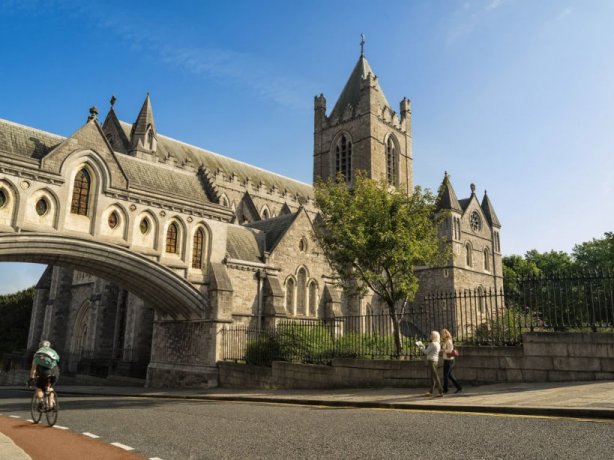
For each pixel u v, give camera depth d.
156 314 35.25
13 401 24.98
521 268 85.56
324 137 84.44
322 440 9.84
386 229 25.95
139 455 9.26
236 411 16.17
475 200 66.19
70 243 24.61
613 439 8.55
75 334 52.25
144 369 41.41
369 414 13.43
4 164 22.88
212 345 30.08
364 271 27.30
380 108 81.19
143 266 27.73
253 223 44.09
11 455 9.29
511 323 20.89
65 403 22.28
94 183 26.31
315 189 29.66
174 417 14.96
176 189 31.00
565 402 12.10
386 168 80.50
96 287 49.00
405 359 21.25
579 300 17.78
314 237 40.22
